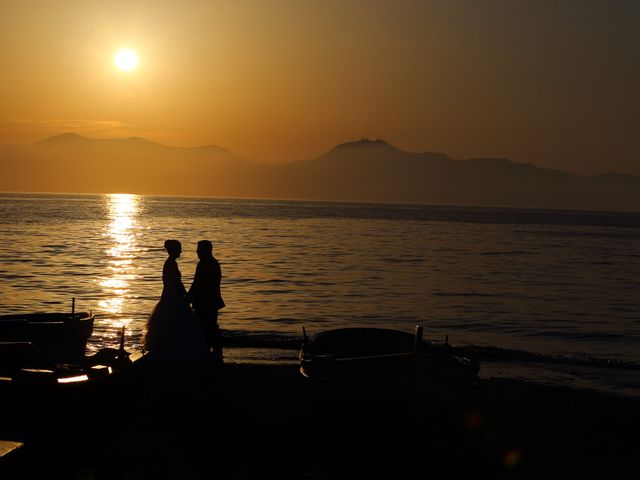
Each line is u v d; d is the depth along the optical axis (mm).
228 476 8453
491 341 19609
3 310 22250
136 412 10398
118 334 17969
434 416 11297
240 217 118750
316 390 11438
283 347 17000
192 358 13039
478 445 9953
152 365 12984
